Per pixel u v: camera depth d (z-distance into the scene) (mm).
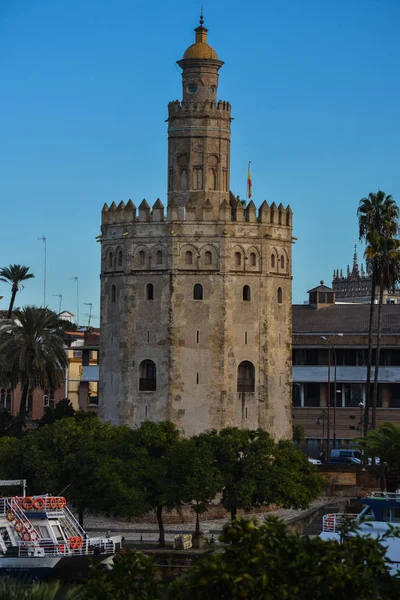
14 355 142125
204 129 136250
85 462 111000
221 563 48594
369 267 149250
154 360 132500
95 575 51688
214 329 132000
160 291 132500
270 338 134875
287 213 137625
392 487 122812
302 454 116812
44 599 59062
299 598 48469
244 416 132750
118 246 135250
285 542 49812
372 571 49938
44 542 91312
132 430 117312
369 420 171375
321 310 185250
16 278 181625
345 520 60219
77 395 190125
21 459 115125
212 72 138125
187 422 131500
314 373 174750
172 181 137125
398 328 175750
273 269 135625
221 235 132500
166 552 100875
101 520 122750
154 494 108562
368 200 148500
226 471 111812
